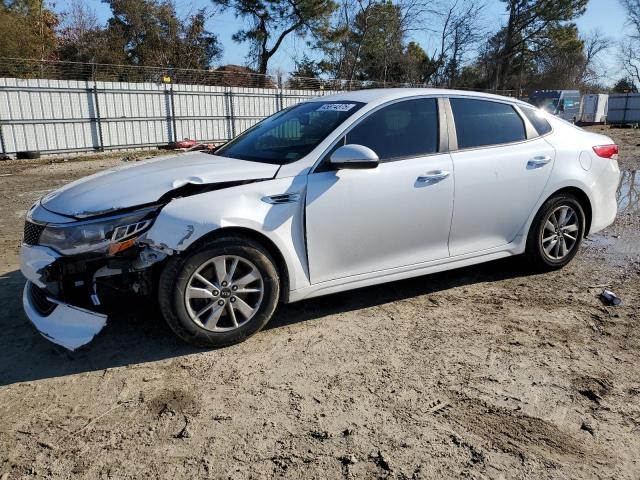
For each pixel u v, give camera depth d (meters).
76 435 2.60
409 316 3.97
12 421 2.71
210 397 2.92
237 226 3.29
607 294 4.26
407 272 4.01
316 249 3.60
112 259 3.22
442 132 4.12
